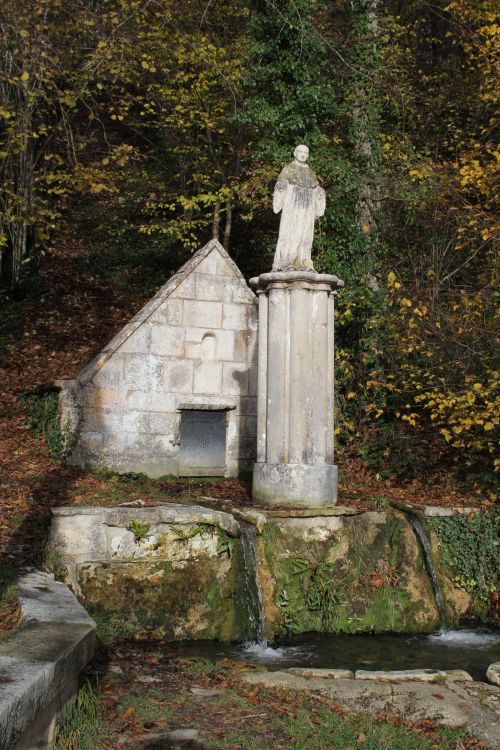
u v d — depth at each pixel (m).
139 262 22.50
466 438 12.03
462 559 9.52
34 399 13.08
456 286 14.42
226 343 12.45
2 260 20.67
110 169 23.80
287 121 14.95
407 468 12.48
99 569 7.74
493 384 10.55
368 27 15.22
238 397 12.47
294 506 9.16
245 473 12.41
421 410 13.82
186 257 22.45
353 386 14.30
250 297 12.69
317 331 9.59
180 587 7.93
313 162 14.53
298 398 9.40
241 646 7.68
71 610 5.36
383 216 15.38
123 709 5.09
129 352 11.77
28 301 19.28
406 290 14.14
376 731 5.05
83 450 11.34
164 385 11.96
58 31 15.03
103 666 6.04
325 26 16.48
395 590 8.80
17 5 13.28
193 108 18.92
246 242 22.34
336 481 9.57
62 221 21.67
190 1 18.86
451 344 12.41
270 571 8.37
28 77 13.43
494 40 13.75
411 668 7.03
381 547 9.07
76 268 21.67
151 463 11.77
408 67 19.97
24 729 3.55
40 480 10.27
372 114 15.23
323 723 5.15
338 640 8.08
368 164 15.11
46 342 17.41
